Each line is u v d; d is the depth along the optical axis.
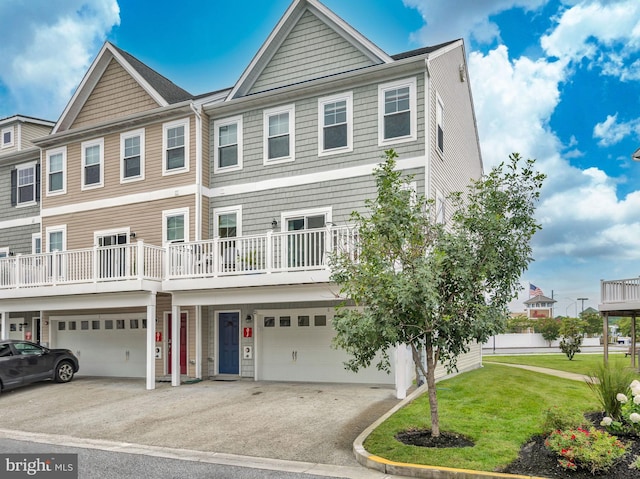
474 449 6.63
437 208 13.07
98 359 16.77
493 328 6.84
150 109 16.67
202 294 13.25
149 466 6.78
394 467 6.21
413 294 6.40
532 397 10.09
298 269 11.84
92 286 13.91
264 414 9.62
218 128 15.75
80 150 17.64
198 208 15.16
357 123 13.56
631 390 7.64
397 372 10.58
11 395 13.19
